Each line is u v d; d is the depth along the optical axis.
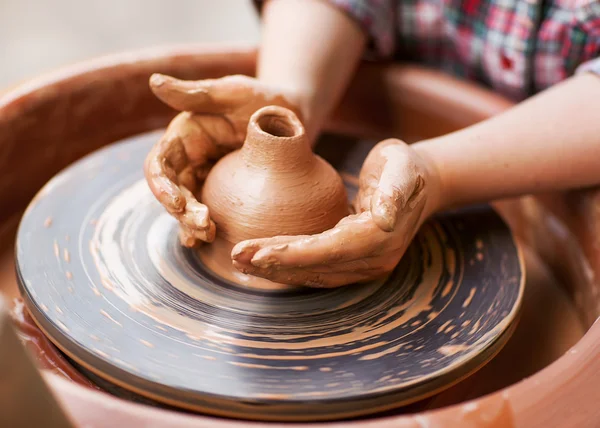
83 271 0.88
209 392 0.70
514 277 0.93
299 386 0.72
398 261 0.86
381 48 1.37
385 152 0.87
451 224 1.03
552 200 1.15
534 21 1.20
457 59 1.43
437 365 0.76
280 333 0.80
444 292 0.90
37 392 0.48
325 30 1.20
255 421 0.71
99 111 1.31
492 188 0.99
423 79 1.33
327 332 0.81
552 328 1.09
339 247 0.75
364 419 0.75
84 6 3.10
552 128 0.99
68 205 1.01
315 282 0.81
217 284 0.87
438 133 1.35
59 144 1.27
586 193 1.05
